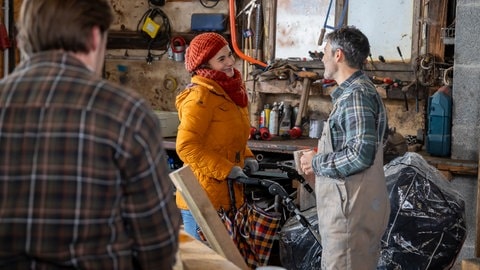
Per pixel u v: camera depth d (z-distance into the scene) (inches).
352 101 98.5
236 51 187.8
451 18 174.1
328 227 103.3
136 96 50.1
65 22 49.5
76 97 48.1
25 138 47.6
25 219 46.9
